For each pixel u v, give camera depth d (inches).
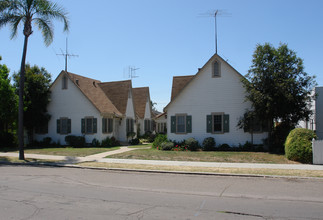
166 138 935.0
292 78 709.9
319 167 525.3
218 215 252.5
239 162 602.9
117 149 911.7
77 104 1059.9
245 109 847.7
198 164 579.8
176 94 963.3
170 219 240.2
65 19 704.4
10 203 292.2
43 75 1112.2
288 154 613.3
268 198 320.2
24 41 683.4
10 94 934.4
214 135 871.7
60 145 1058.1
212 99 878.4
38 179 440.5
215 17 877.8
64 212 259.6
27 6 668.7
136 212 260.5
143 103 1491.1
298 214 256.2
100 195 332.5
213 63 880.9
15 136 1071.6
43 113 1096.2
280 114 732.7
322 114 824.9
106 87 1314.0
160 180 435.2
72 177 460.4
